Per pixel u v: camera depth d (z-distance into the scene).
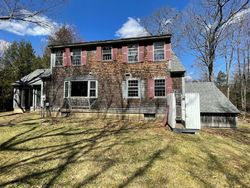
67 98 18.42
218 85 52.91
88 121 15.38
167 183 5.85
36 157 7.84
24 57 38.94
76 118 16.92
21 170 6.71
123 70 17.23
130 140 9.85
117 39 17.11
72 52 18.84
